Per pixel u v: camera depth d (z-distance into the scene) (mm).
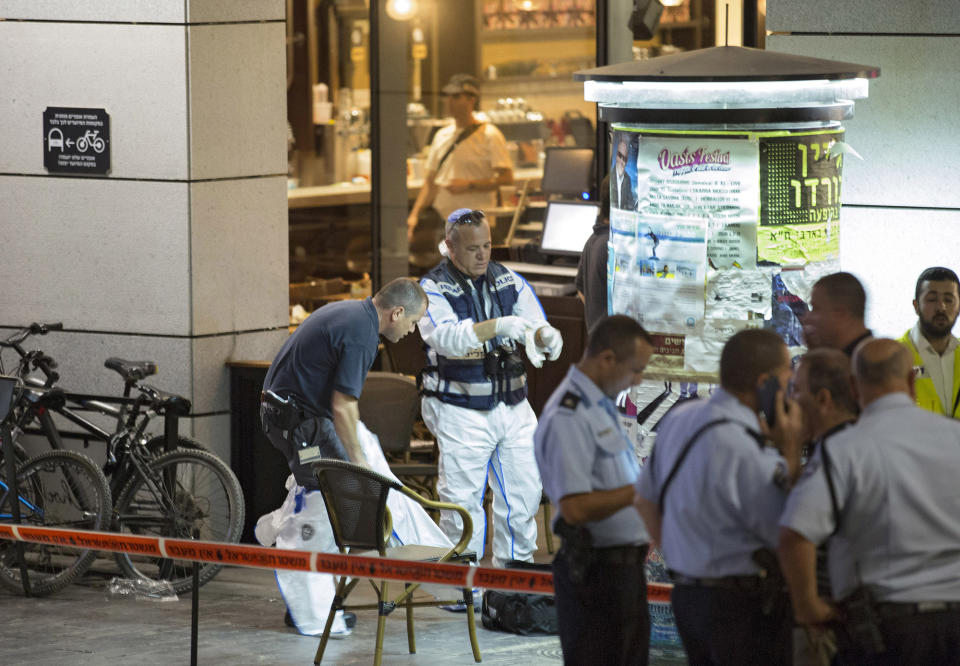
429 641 24359
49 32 30078
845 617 14781
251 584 28891
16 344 29141
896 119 26328
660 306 20172
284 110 31047
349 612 25328
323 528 24375
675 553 15672
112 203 30016
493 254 39250
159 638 24812
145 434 29250
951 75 25906
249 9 30172
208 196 29703
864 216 26734
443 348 24656
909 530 14438
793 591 14453
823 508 14359
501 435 25359
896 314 26750
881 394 14789
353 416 23875
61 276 30625
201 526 28188
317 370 23984
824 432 14977
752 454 15156
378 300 23953
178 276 29625
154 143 29516
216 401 30141
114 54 29625
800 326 19891
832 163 20062
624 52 36688
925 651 14438
